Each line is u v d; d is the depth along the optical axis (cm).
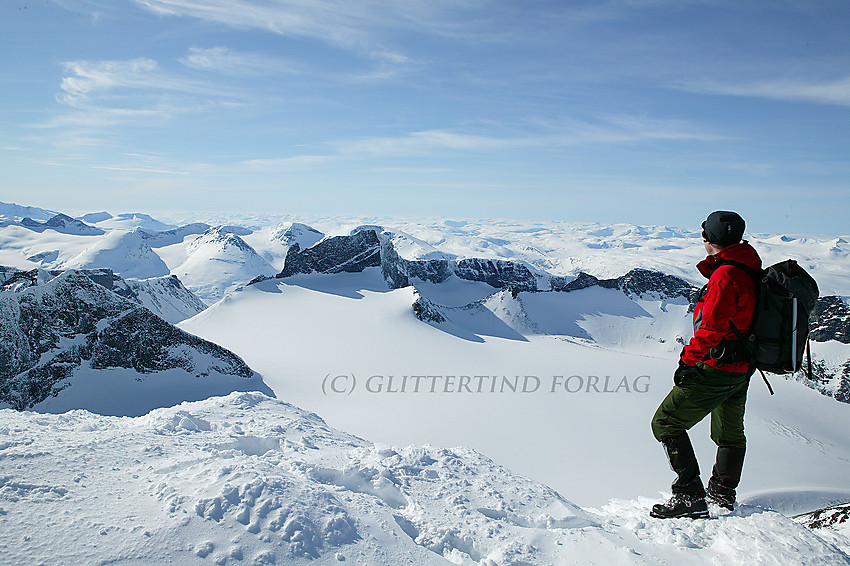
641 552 436
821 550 408
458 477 597
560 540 441
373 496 502
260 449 624
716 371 500
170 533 343
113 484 408
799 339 468
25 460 412
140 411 4978
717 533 467
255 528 362
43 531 325
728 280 477
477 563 407
